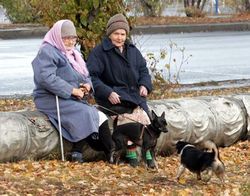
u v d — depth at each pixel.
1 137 10.86
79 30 14.20
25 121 11.20
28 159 11.14
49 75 11.17
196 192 9.56
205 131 12.91
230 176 10.88
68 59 11.48
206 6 52.00
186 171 10.69
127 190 9.48
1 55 27.42
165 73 23.00
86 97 11.59
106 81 11.90
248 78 22.53
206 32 39.56
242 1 50.38
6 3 39.22
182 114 12.72
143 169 11.04
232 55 28.38
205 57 27.50
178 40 33.91
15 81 21.30
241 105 13.78
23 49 29.44
